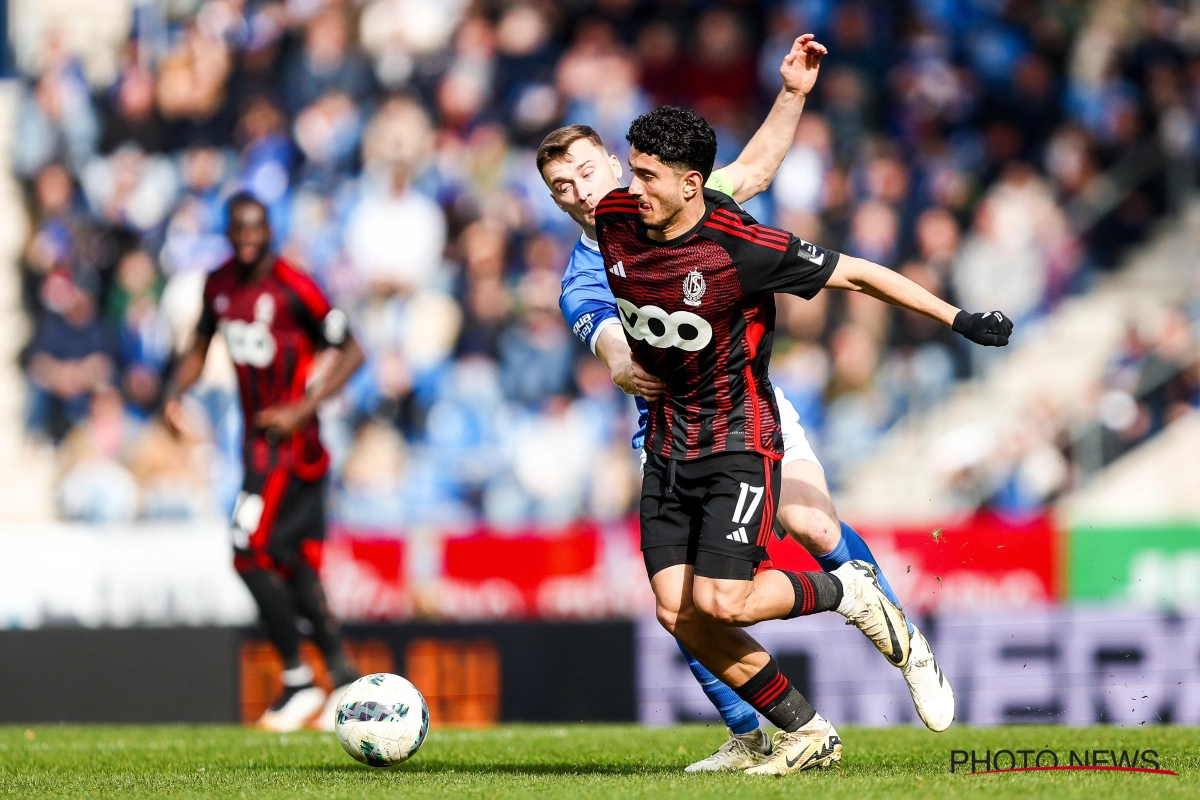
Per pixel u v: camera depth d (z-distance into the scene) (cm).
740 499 1490
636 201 1434
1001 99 5019
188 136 4975
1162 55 5103
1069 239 4762
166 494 4197
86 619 3309
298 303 2614
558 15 5200
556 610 3303
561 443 4281
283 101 4959
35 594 3303
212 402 4194
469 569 3328
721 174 1728
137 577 3319
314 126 4881
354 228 4644
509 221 4691
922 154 4872
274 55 5041
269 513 2617
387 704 1667
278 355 2614
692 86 5169
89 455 4391
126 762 1925
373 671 3094
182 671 3133
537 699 3069
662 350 1488
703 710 3025
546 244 4606
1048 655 2844
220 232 4759
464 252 4619
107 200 4900
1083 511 4188
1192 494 4212
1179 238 4841
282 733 2519
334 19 5016
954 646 2861
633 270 1462
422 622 3105
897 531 3155
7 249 4981
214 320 2689
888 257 4584
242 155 4916
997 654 2853
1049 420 4259
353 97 4938
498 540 3325
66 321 4688
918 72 5000
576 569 3303
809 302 4369
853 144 4869
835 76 4997
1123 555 3120
